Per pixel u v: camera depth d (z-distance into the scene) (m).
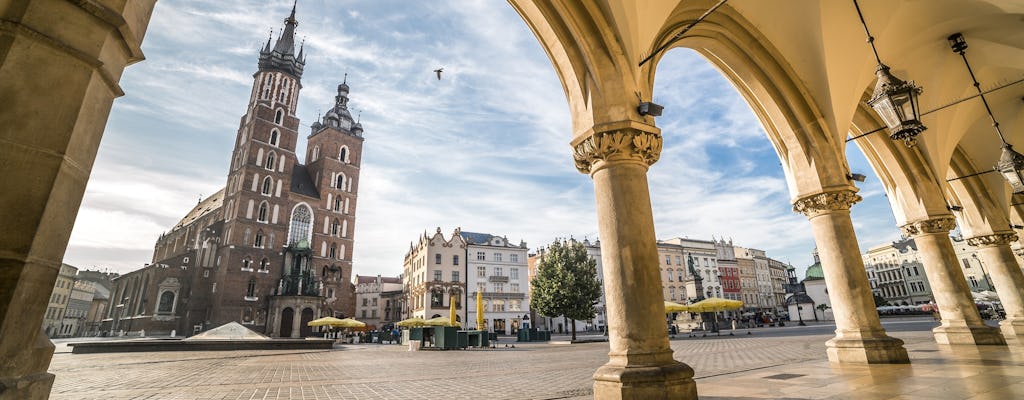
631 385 4.79
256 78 69.19
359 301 88.25
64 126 2.36
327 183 72.12
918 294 81.56
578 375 9.48
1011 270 13.25
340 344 38.03
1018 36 9.53
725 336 27.86
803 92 9.54
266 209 62.06
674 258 71.19
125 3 2.73
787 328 36.28
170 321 60.88
